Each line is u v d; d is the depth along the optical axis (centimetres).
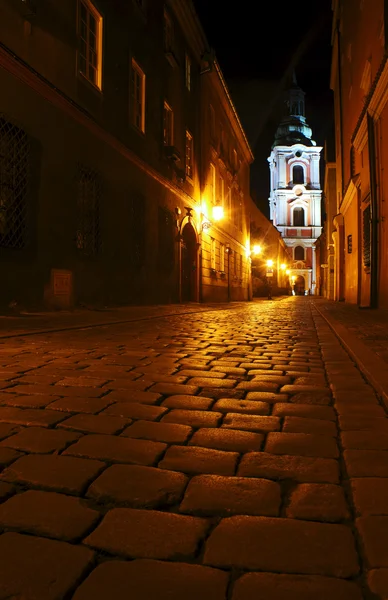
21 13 891
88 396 316
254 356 501
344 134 2338
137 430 247
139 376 385
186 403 302
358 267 1748
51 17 988
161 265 1592
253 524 152
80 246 1100
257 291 4525
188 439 235
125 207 1323
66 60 1041
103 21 1214
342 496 172
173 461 205
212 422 262
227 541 142
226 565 130
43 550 136
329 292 3741
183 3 1784
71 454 212
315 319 1098
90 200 1145
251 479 187
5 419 264
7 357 474
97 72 1198
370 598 116
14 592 118
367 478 186
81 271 1093
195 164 2039
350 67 2102
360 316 1127
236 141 2998
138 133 1429
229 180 2748
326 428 253
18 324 754
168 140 1750
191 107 2002
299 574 126
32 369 411
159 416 273
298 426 256
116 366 430
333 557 133
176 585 121
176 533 146
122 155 1308
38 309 934
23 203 904
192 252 2041
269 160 9131
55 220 995
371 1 1515
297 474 192
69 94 1052
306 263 8688
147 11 1522
